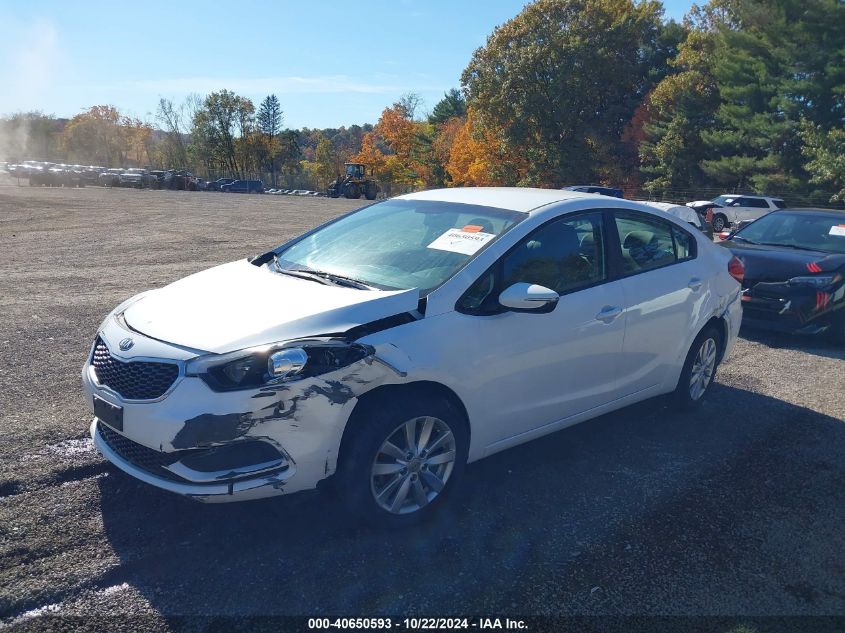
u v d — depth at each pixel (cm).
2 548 316
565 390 415
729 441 483
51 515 345
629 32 4634
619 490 403
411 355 336
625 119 4819
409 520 348
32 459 402
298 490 323
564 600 302
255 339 318
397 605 293
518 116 4734
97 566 308
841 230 829
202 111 9938
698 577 322
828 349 756
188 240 1594
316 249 450
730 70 3572
